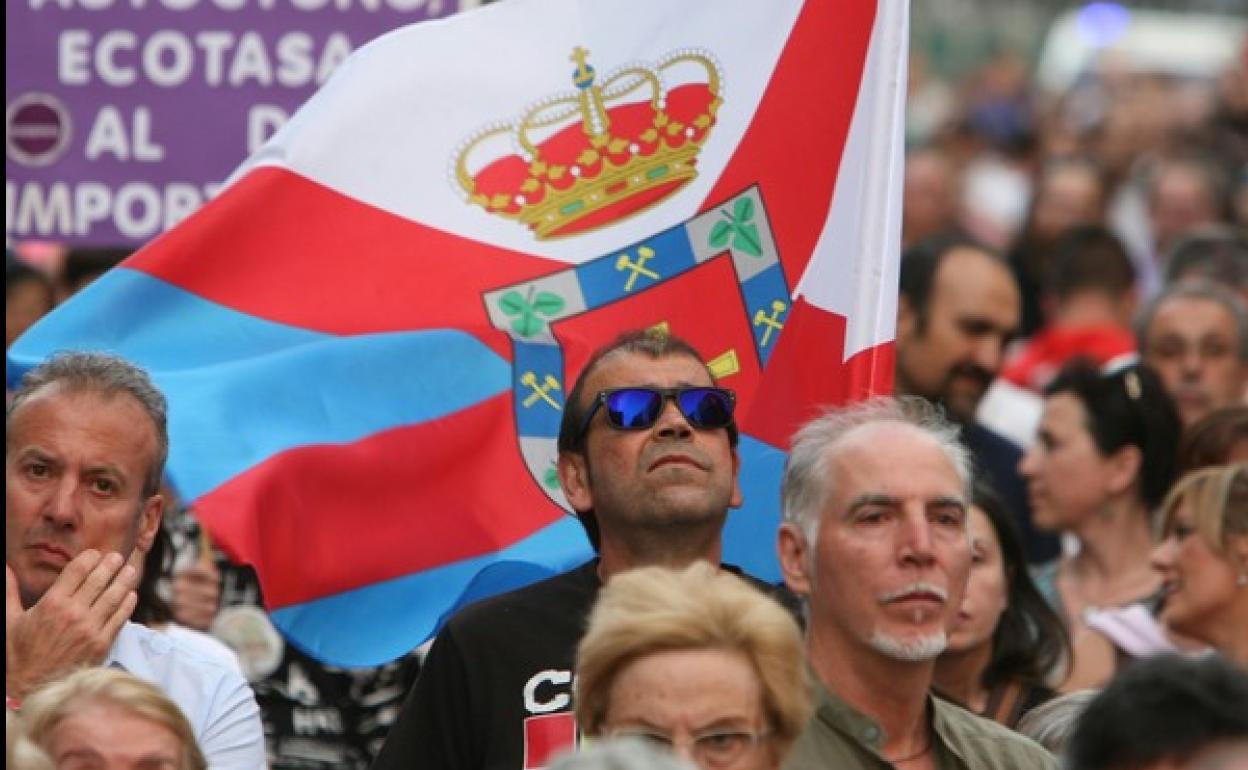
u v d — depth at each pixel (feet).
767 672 43.42
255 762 54.08
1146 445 76.95
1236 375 90.63
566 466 53.01
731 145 58.90
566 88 59.06
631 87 59.06
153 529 53.16
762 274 58.85
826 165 58.85
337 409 57.72
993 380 85.25
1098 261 112.27
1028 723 56.80
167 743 43.68
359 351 58.13
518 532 57.88
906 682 49.73
